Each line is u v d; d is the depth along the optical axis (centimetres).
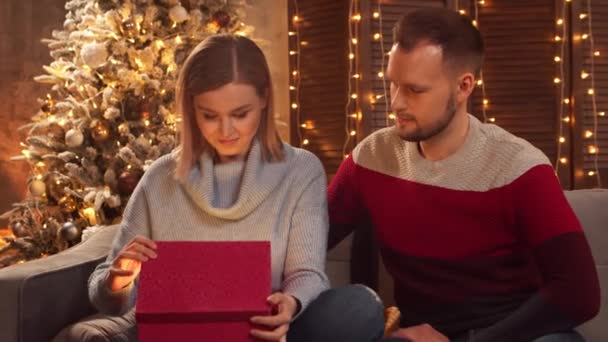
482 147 163
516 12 416
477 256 162
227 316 127
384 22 407
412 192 166
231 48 150
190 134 158
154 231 160
